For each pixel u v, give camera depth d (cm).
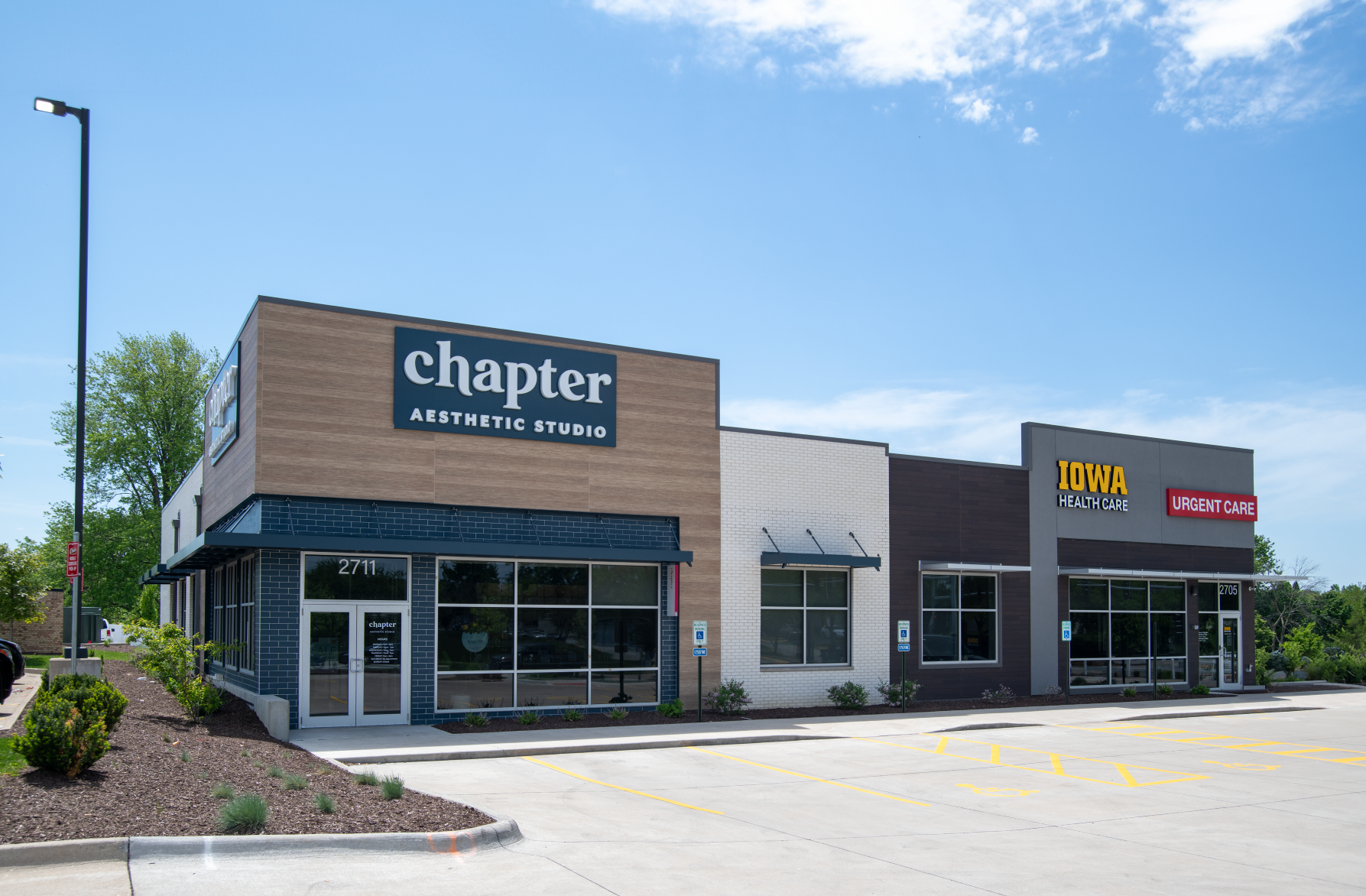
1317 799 1386
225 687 2294
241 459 2038
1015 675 2800
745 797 1322
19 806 906
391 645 1928
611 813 1177
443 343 2022
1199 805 1323
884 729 2055
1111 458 3075
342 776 1262
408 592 1952
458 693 1989
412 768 1491
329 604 1878
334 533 1884
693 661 2261
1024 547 2859
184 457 6156
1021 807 1286
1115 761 1703
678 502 2280
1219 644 3262
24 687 1989
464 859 905
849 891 855
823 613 2491
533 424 2108
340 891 781
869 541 2572
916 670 2625
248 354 1970
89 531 5953
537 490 2100
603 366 2211
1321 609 6284
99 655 3155
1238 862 1011
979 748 1842
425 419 1988
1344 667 3734
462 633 2005
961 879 906
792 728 2022
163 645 1705
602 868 895
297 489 1855
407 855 902
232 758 1282
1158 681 3109
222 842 857
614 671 2170
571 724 1992
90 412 6050
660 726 1991
